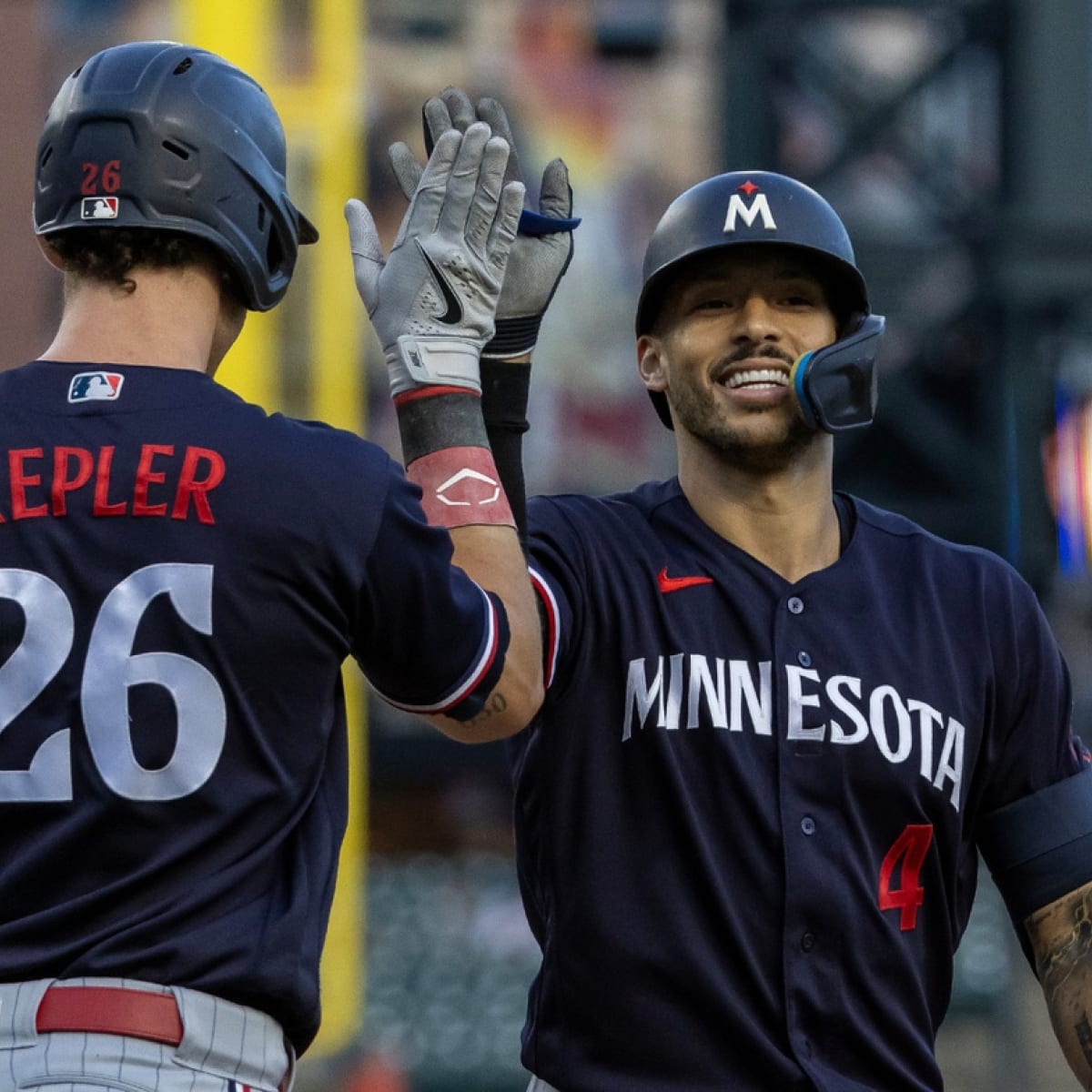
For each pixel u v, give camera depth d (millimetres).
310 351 30297
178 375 9570
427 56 52531
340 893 33594
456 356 10828
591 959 11305
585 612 11625
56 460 9266
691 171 53125
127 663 9023
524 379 11445
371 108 51562
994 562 12211
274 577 9234
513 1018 42219
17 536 9164
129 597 9086
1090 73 33500
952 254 34281
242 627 9148
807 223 11695
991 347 34219
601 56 53375
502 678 10094
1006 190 33844
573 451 51406
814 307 11836
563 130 53000
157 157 9594
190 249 9758
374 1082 34969
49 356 9688
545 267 11406
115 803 8906
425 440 10750
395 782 51031
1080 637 38250
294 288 30297
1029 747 11961
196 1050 8836
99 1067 8688
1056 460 34094
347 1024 33094
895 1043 11367
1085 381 33969
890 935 11328
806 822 11258
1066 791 12008
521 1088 41781
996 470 34156
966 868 12023
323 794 9531
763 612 11664
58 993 8781
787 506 11875
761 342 11633
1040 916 11977
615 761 11477
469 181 10883
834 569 11898
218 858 9070
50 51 52188
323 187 29828
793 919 11133
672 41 53344
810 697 11438
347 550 9406
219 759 9070
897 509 34688
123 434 9336
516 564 10570
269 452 9414
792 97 34938
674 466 51844
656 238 11945
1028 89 33500
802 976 11125
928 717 11531
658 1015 11172
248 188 9828
